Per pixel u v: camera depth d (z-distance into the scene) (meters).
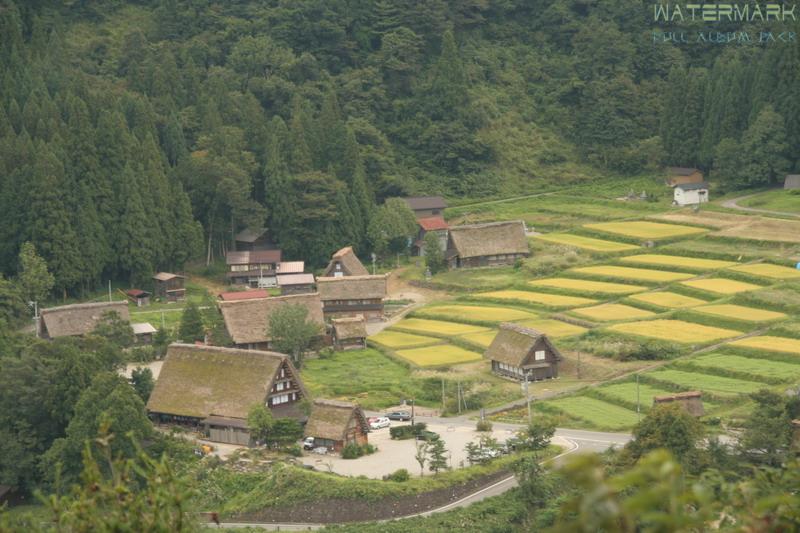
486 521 86.62
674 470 18.94
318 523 90.19
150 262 169.25
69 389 104.25
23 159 167.25
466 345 142.38
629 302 152.00
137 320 155.62
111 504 29.05
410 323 155.38
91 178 168.38
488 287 167.75
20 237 160.88
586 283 164.00
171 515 28.81
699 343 132.00
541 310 153.75
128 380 115.12
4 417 103.75
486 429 110.50
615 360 130.50
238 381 112.25
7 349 122.88
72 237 161.25
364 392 127.69
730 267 162.62
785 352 126.00
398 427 110.06
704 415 108.44
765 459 88.12
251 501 92.75
